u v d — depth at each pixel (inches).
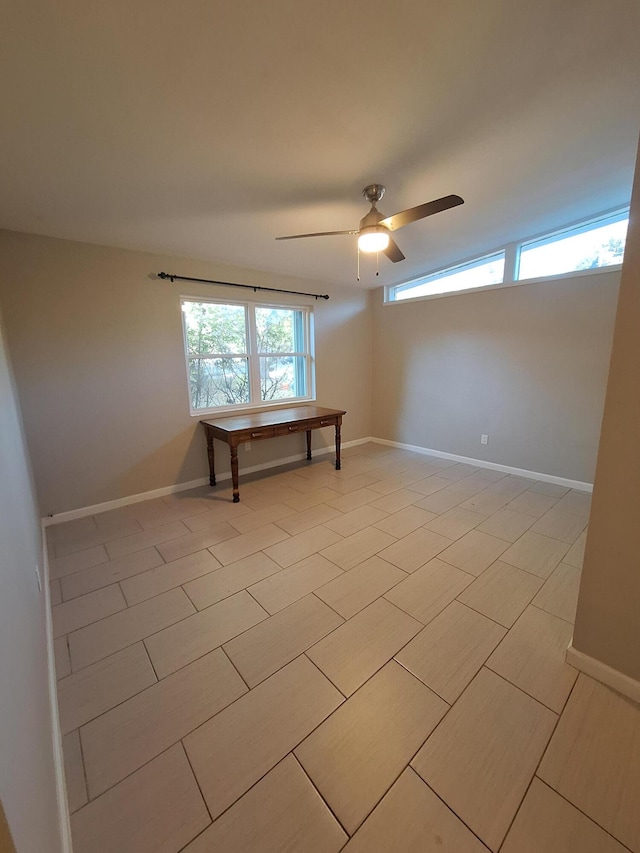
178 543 99.8
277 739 48.3
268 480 150.6
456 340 164.1
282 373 171.3
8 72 50.2
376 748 46.9
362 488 139.6
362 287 192.2
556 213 115.0
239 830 39.1
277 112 63.4
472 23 50.2
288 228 111.0
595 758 45.4
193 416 139.9
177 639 65.8
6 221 93.9
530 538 99.7
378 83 58.9
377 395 205.8
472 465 165.5
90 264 112.4
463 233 128.6
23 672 33.0
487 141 76.9
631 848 37.0
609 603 54.2
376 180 87.4
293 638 65.7
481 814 40.0
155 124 63.7
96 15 44.4
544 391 138.7
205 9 45.1
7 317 101.1
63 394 111.7
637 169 45.0
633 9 49.9
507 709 51.9
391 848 37.4
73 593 78.9
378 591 78.3
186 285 132.8
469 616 70.5
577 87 63.5
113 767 45.1
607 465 52.4
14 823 20.2
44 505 111.2
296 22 47.7
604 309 121.3
